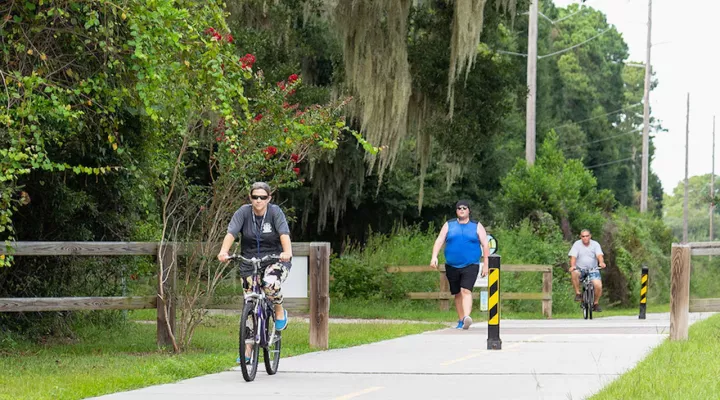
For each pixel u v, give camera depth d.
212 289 14.64
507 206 42.66
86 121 15.30
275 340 12.06
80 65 14.07
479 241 19.89
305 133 14.79
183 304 14.75
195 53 12.95
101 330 17.45
